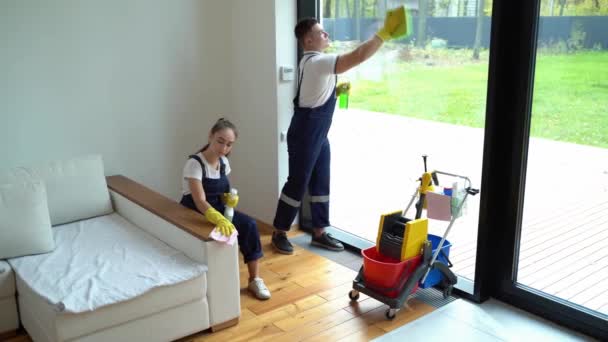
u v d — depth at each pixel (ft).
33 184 9.69
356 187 12.89
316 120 11.46
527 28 8.69
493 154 9.25
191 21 13.11
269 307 9.95
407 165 11.45
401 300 9.42
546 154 9.02
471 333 9.02
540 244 9.46
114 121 12.44
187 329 8.77
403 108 11.09
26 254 9.35
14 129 11.25
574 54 8.34
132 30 12.31
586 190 8.65
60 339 7.61
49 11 11.23
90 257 9.25
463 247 11.44
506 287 9.88
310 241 13.00
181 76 13.21
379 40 9.84
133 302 8.10
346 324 9.39
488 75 9.04
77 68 11.76
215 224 9.32
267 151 13.35
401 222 9.80
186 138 13.60
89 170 11.07
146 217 10.32
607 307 8.87
